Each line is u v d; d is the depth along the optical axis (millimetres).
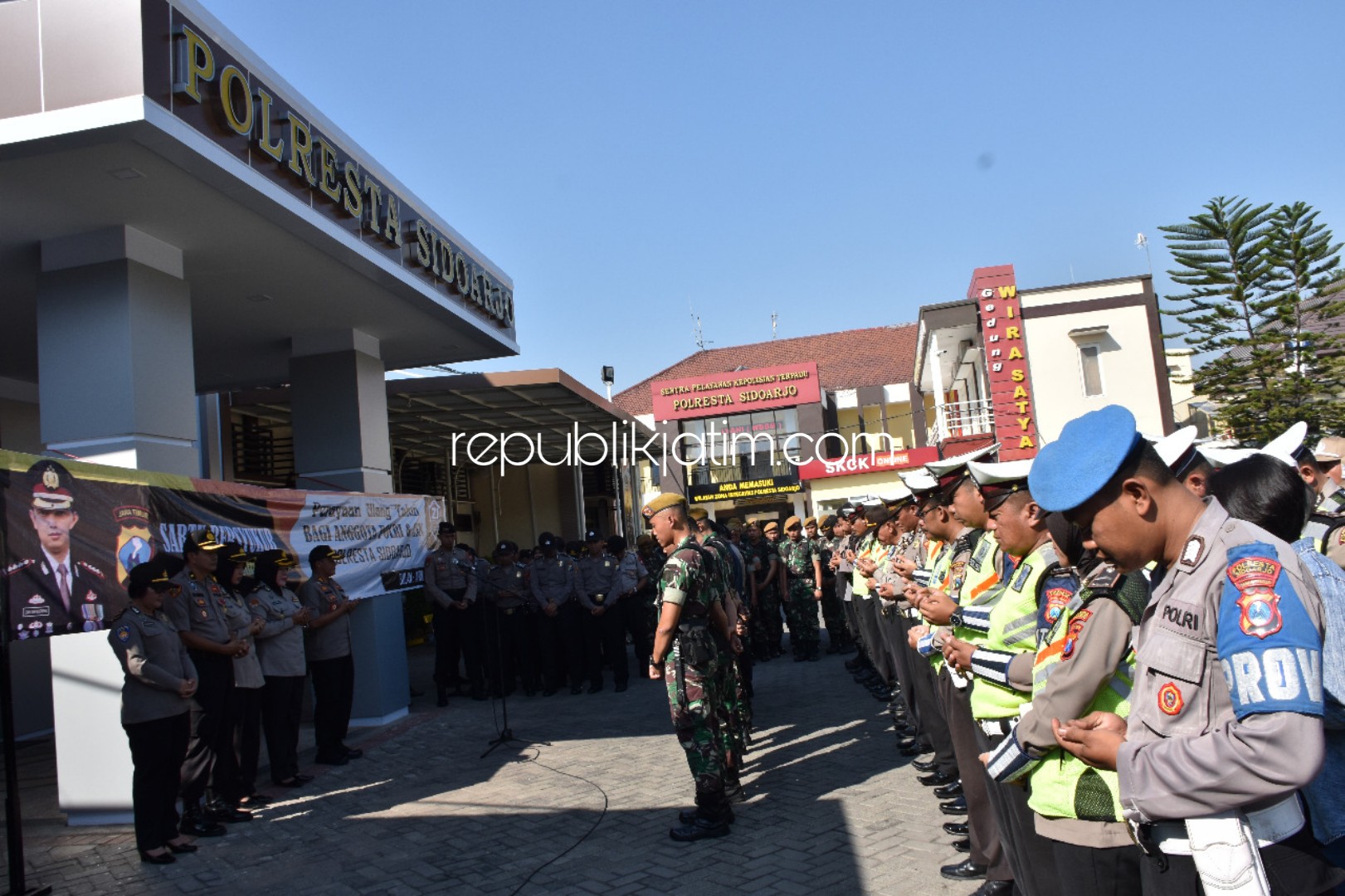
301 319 9914
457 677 12102
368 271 8461
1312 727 1729
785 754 7680
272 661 7426
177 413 7434
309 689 10219
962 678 4172
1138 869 2568
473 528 25047
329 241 7652
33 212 6676
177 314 7547
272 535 8000
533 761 7934
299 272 8398
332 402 10477
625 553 11977
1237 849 1906
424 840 5906
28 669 10703
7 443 11414
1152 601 2092
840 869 4918
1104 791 2572
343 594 8469
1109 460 2029
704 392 33312
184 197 6617
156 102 5727
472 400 15750
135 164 6074
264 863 5672
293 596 7758
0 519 5309
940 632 3904
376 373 10891
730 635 6402
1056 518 2791
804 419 33156
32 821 6953
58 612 5660
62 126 5609
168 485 6770
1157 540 2074
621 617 11867
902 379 38688
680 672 5727
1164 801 1910
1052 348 26016
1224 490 2807
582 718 9977
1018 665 3146
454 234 10219
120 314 7039
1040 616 2895
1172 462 2889
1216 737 1837
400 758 8305
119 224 7035
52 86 5688
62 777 6730
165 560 6012
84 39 5680
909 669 6410
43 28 5730
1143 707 2061
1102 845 2580
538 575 11859
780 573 13383
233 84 6410
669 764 7504
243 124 6473
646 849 5480
